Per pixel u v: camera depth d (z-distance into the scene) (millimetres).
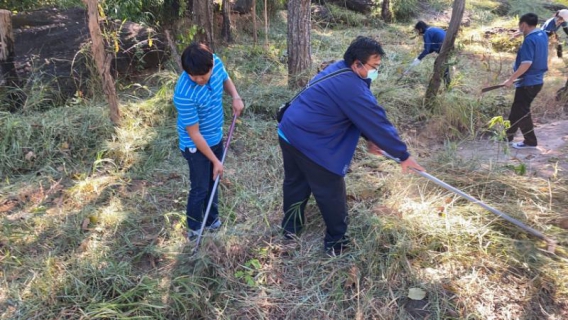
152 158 4473
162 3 7926
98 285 2908
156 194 3969
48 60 5473
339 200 3031
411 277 2988
